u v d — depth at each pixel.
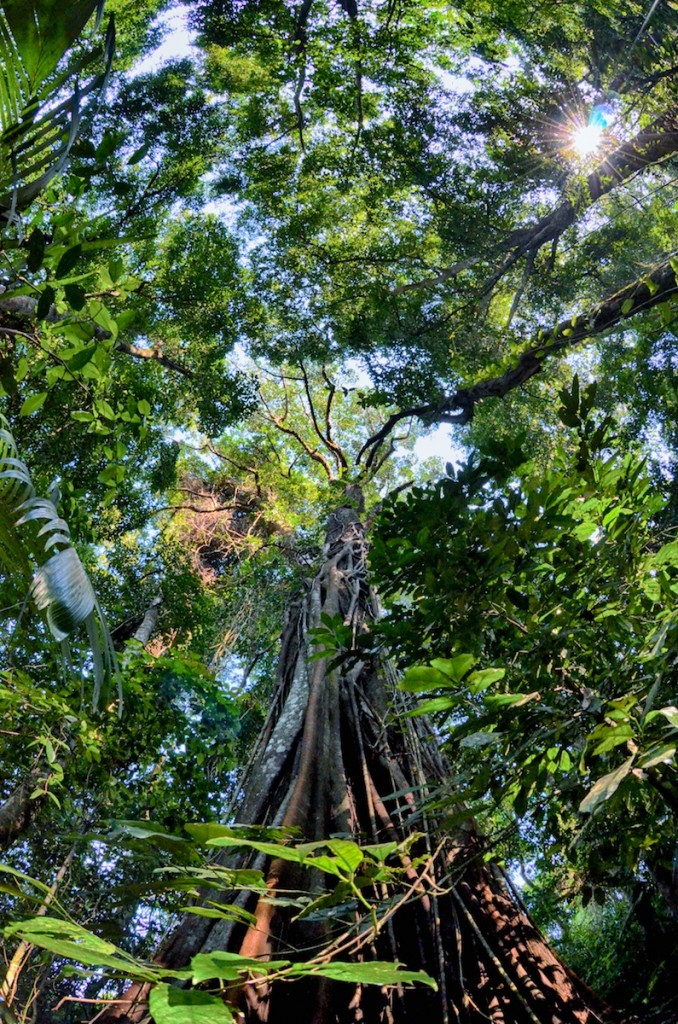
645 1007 3.03
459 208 8.88
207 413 8.62
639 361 6.59
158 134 9.68
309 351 9.39
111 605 9.00
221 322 8.97
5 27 1.98
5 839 5.50
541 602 2.33
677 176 7.99
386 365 8.63
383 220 10.67
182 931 2.45
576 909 5.12
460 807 2.94
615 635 2.26
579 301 9.63
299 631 5.89
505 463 2.65
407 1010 2.45
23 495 2.42
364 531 8.37
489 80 8.83
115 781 6.00
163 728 6.74
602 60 7.55
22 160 2.18
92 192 6.22
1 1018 1.32
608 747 1.56
